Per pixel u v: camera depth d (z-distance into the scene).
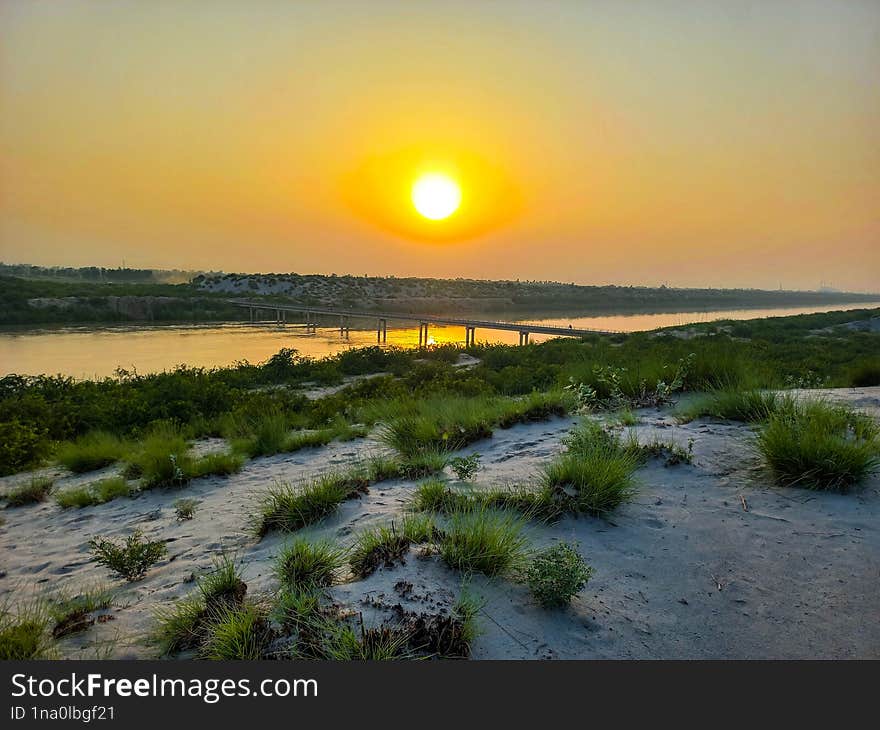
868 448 4.00
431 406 8.38
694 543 3.26
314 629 2.47
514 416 6.77
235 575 3.38
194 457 7.61
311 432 9.22
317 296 164.25
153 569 3.87
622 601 2.73
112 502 6.21
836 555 2.99
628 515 3.69
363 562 3.12
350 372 30.94
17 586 3.87
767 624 2.50
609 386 7.39
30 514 6.13
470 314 150.75
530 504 3.81
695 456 4.64
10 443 9.66
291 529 4.19
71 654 2.70
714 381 7.41
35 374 40.53
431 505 4.04
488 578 2.90
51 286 110.75
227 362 48.97
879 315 56.84
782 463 4.04
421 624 2.44
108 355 53.72
